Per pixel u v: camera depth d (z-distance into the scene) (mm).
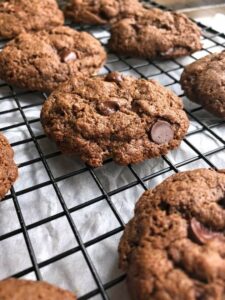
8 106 120
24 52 124
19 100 122
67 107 100
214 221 71
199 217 72
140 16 148
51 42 129
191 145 104
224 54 124
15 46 127
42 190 95
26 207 91
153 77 134
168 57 138
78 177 98
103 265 79
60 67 123
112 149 96
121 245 73
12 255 81
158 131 98
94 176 95
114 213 85
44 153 104
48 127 101
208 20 169
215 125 112
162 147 98
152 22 143
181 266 64
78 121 97
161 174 99
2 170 88
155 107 100
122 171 101
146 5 178
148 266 65
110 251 82
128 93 104
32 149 105
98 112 99
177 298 61
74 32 137
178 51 138
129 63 142
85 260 79
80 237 80
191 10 176
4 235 80
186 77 120
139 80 108
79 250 77
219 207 73
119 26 143
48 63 122
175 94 116
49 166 101
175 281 62
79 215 89
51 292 64
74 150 96
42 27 150
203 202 74
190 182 78
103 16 159
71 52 127
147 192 81
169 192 76
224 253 65
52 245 83
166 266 64
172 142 99
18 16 147
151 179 98
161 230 70
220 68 117
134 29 141
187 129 103
